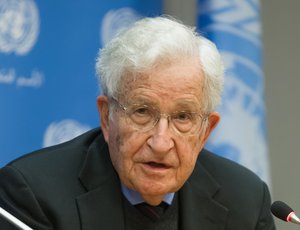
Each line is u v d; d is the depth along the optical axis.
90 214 4.92
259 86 8.61
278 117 10.91
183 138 4.59
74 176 5.08
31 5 7.61
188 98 4.52
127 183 4.68
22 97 7.59
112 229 4.94
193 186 5.32
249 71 8.52
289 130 10.95
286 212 4.63
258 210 5.48
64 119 7.95
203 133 4.79
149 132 4.54
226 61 8.37
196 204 5.27
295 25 10.93
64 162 5.17
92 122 8.20
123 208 5.06
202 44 4.65
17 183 4.93
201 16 8.50
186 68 4.52
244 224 5.36
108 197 5.02
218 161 5.68
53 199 4.89
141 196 5.02
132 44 4.52
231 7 8.45
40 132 7.75
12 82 7.50
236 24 8.46
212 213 5.30
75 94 8.02
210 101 4.71
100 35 8.21
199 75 4.57
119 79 4.57
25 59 7.59
